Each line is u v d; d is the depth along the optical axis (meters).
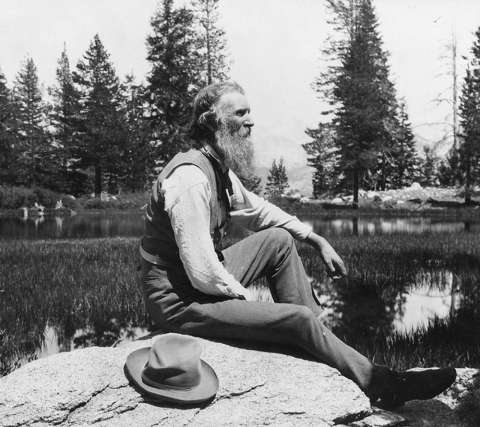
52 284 9.20
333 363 2.83
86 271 10.52
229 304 2.86
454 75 41.38
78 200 52.81
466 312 7.32
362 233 20.98
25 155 57.72
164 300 2.96
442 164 58.34
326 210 46.50
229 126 2.93
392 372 2.87
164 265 2.96
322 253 3.23
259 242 3.09
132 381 2.58
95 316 7.16
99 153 55.75
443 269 11.20
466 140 44.50
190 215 2.78
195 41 45.59
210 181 2.90
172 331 3.01
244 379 2.68
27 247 15.27
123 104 58.59
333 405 2.64
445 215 40.91
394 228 24.84
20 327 6.61
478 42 42.88
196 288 2.88
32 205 48.91
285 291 3.08
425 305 7.86
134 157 57.66
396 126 51.44
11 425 2.37
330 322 6.86
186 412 2.52
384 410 2.91
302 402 2.63
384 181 62.44
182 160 2.90
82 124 57.25
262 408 2.59
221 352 2.83
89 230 25.97
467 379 3.49
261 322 2.80
